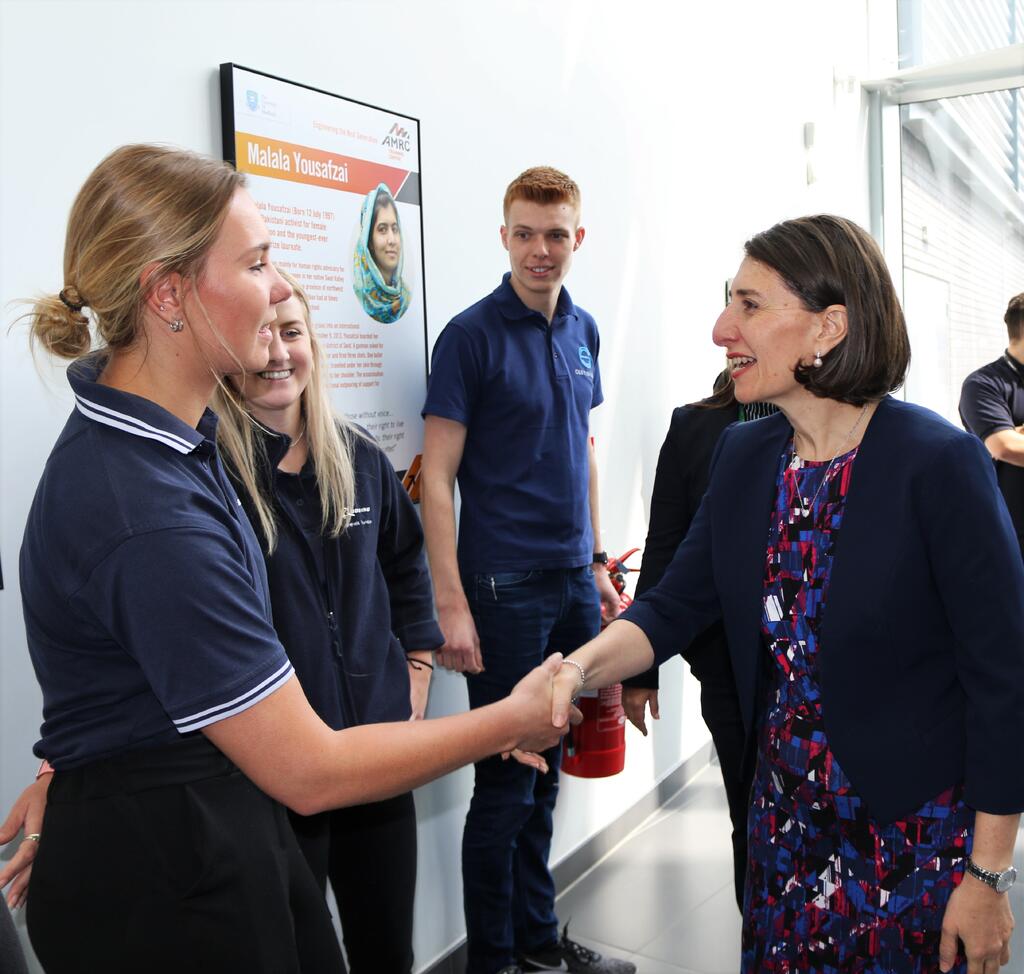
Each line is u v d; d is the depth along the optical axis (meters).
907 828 1.22
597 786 3.10
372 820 1.71
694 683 3.76
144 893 1.01
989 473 1.18
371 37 2.15
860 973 1.25
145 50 1.68
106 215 1.02
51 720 1.07
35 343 1.47
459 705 2.54
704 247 3.70
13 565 1.52
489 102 2.53
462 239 2.47
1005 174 5.01
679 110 3.46
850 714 1.22
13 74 1.49
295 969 1.07
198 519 1.00
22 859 1.19
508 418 2.27
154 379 1.07
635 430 3.29
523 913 2.48
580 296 2.95
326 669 1.57
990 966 1.19
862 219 5.23
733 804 2.17
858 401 1.24
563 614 2.39
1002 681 1.13
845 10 4.89
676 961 2.54
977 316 5.19
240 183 1.08
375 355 2.19
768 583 1.33
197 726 0.98
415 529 1.91
